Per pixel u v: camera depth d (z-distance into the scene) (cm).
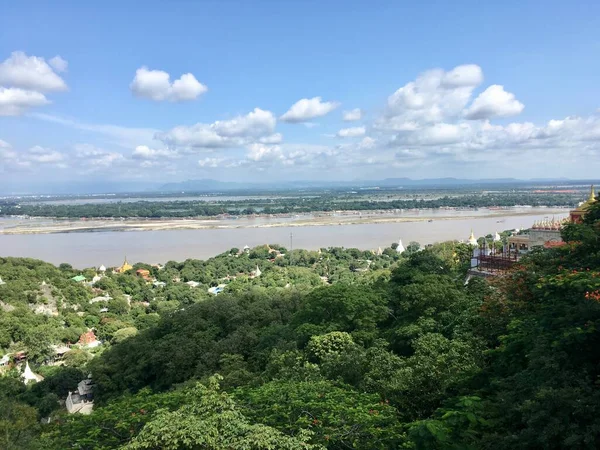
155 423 1844
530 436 1505
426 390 2288
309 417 2062
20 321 9350
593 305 1722
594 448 1362
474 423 1691
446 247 12044
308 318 4731
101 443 2047
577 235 2425
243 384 3491
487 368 2320
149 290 13362
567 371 1647
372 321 4341
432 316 3984
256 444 1758
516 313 2561
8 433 3575
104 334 9919
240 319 5919
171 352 5272
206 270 15562
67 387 6475
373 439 1877
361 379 2784
